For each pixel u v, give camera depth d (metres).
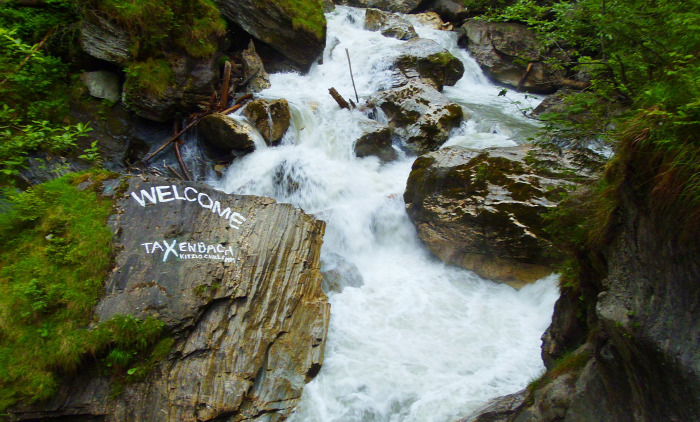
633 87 3.94
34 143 6.04
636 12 3.67
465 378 5.20
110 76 8.56
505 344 5.82
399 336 5.90
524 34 15.19
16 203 5.02
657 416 2.48
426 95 10.83
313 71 12.79
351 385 5.08
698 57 3.02
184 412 4.27
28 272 4.44
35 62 7.70
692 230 2.18
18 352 4.01
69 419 4.06
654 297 2.44
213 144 9.05
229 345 4.76
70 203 5.08
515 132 10.43
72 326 4.24
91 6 8.00
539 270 6.56
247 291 5.11
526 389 4.11
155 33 8.52
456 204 7.31
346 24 15.75
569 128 4.32
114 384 4.22
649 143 2.46
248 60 10.96
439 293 6.90
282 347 5.06
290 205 6.21
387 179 9.14
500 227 6.75
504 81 15.36
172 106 8.81
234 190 8.34
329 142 9.73
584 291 3.71
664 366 2.32
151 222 5.23
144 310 4.57
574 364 3.45
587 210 3.83
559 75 14.24
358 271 7.15
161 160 8.70
